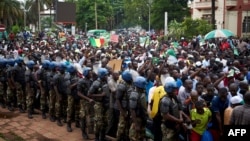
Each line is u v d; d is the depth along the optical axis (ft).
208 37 69.82
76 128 31.35
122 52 58.13
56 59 46.93
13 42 101.40
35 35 146.00
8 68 36.76
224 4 131.54
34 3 245.24
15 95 38.19
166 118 20.88
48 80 32.96
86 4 221.66
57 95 31.76
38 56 53.67
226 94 22.33
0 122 33.47
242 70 34.30
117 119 26.53
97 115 26.66
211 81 29.27
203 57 48.39
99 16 223.30
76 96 29.94
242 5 128.36
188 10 169.89
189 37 95.66
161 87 23.30
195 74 31.96
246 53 67.26
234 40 86.48
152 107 23.29
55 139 28.37
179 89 26.78
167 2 170.50
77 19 224.53
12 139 28.43
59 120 32.19
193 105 23.20
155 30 180.65
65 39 109.91
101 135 27.09
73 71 30.73
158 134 23.75
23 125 32.42
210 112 22.27
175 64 38.47
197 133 22.08
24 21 223.30
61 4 139.23
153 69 32.40
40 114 36.40
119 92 23.95
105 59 39.45
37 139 28.43
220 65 38.06
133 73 30.07
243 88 24.63
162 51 58.65
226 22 132.67
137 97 22.38
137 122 22.71
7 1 183.32
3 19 182.80
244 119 19.22
